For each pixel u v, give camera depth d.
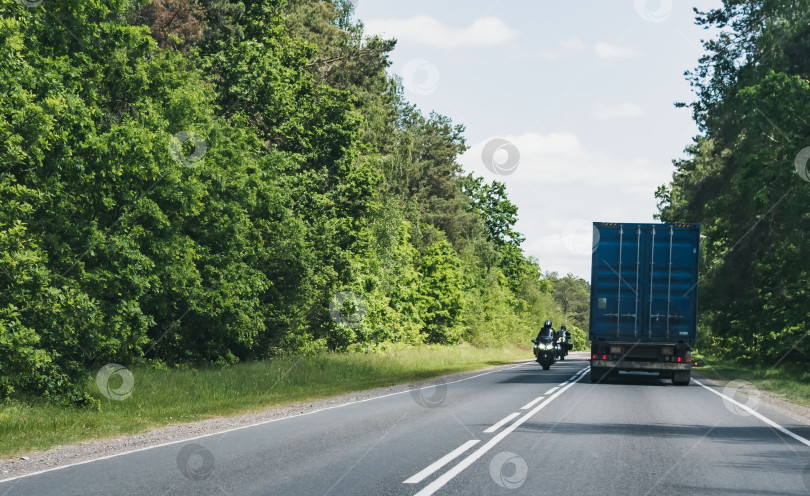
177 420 14.81
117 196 22.12
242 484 8.07
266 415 15.47
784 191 32.81
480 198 95.44
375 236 48.28
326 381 26.14
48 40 21.36
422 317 65.94
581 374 32.34
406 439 11.70
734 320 42.12
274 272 34.97
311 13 49.56
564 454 10.34
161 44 38.09
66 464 9.34
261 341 35.16
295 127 37.16
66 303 17.86
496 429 12.99
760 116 31.66
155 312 29.11
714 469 9.32
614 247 24.23
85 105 20.70
